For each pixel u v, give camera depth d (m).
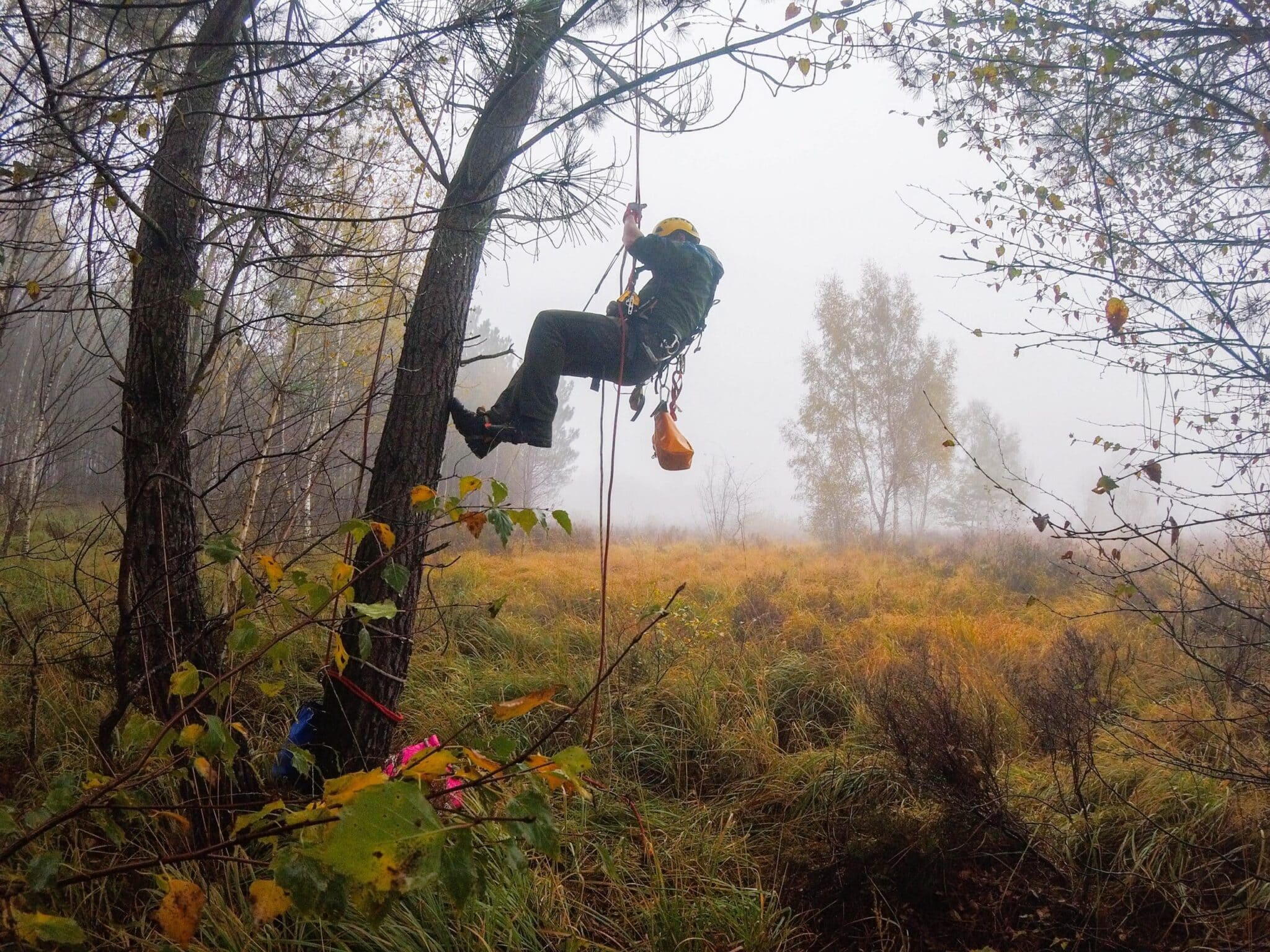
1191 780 3.76
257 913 1.34
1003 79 3.60
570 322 3.09
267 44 2.18
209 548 2.02
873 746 4.29
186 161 3.02
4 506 8.37
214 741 1.84
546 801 1.55
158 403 3.12
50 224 3.54
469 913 2.69
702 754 4.55
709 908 3.03
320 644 4.93
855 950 3.03
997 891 3.26
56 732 3.72
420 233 2.75
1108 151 3.61
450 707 4.75
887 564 14.31
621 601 8.10
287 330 6.25
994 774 3.88
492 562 11.95
